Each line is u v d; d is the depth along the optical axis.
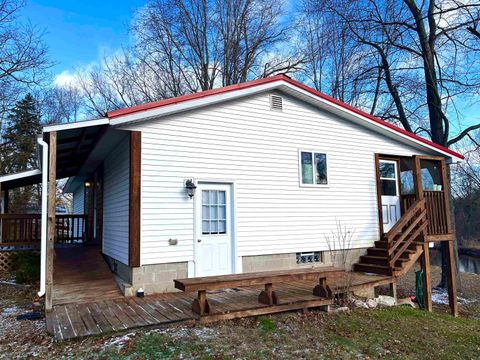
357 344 4.94
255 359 4.20
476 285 12.78
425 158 9.73
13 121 22.44
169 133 7.31
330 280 7.76
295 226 8.69
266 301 5.79
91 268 8.93
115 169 8.55
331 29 19.03
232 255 7.82
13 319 6.01
